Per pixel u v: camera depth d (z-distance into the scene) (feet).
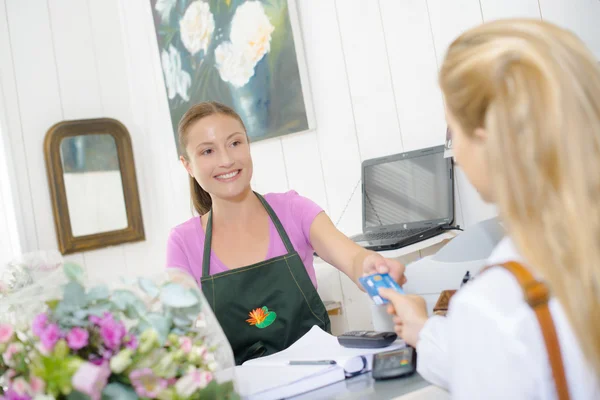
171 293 3.30
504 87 2.34
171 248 6.21
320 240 6.05
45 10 12.01
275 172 10.11
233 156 5.95
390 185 8.14
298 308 5.58
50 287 3.28
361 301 8.75
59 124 11.64
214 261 6.08
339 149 9.12
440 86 2.63
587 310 2.19
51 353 2.98
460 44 2.56
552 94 2.23
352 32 8.71
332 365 4.09
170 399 3.11
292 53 9.28
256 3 9.68
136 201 12.28
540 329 2.26
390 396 3.56
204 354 3.29
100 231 11.89
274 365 4.38
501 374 2.27
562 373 2.24
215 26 10.43
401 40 8.15
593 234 2.18
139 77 12.51
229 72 10.29
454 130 2.63
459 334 2.39
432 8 7.76
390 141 8.46
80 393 2.93
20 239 11.37
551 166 2.24
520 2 6.93
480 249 5.15
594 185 2.19
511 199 2.32
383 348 4.28
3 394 3.24
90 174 11.85
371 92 8.59
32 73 11.78
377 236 7.89
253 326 5.56
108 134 12.11
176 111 11.56
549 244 2.24
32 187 11.57
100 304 3.19
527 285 2.30
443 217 7.47
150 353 3.12
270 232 6.18
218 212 6.16
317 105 9.32
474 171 2.58
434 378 2.81
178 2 11.14
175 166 12.01
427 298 5.23
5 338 3.17
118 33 12.73
